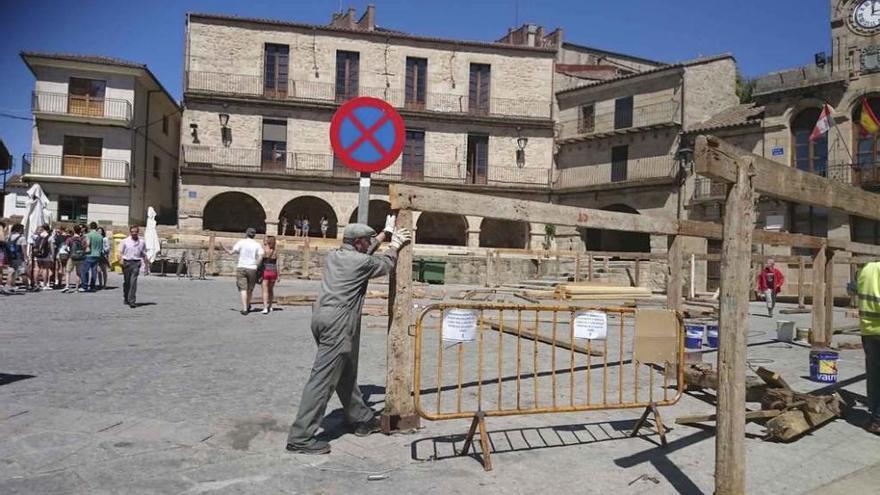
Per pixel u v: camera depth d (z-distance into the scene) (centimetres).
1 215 3706
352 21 4053
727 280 356
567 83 4025
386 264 458
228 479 383
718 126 3027
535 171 3800
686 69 3362
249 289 1223
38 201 1650
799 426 502
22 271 1622
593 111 3778
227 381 633
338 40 3572
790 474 423
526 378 693
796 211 2648
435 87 3703
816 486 402
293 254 2458
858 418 568
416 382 434
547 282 2156
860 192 557
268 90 3497
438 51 3706
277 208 3438
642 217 756
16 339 841
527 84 3809
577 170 3834
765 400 561
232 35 3444
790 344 1038
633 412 563
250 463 410
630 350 910
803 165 2703
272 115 3462
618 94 3653
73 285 1745
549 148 3822
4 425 466
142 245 1266
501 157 3769
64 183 3403
